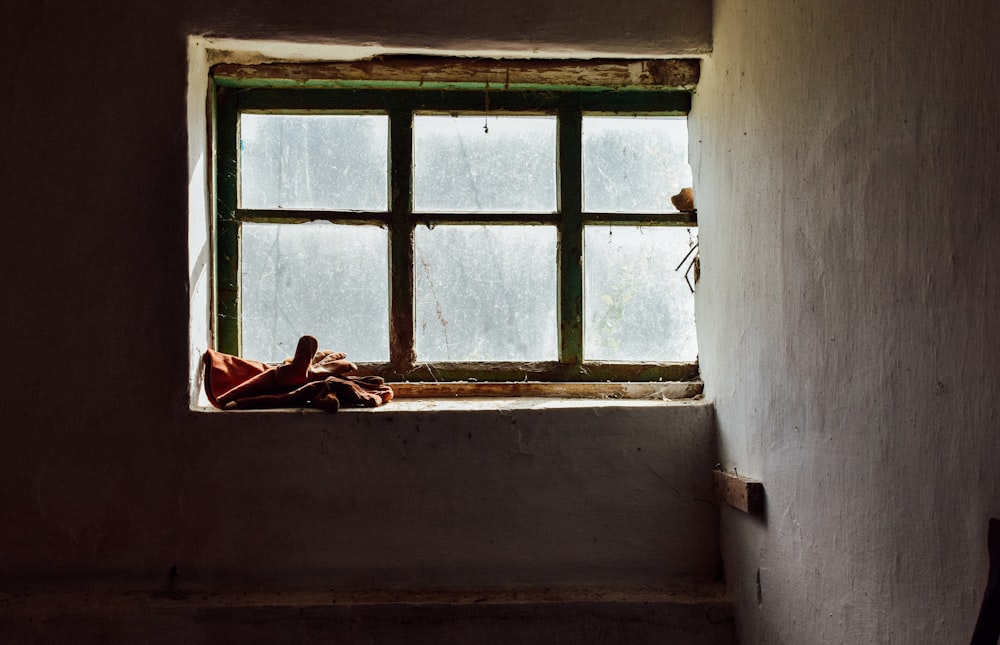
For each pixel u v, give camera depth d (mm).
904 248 1342
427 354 2551
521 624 2203
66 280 2201
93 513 2199
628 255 2566
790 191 1797
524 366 2553
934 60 1256
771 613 1935
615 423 2309
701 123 2475
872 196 1443
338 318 2545
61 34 2209
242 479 2229
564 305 2557
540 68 2469
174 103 2229
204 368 2357
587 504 2299
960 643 1202
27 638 2115
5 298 2188
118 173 2213
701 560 2326
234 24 2258
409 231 2533
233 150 2506
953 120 1209
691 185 2576
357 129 2549
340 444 2250
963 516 1191
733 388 2186
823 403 1642
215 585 2227
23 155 2195
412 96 2535
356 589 2252
